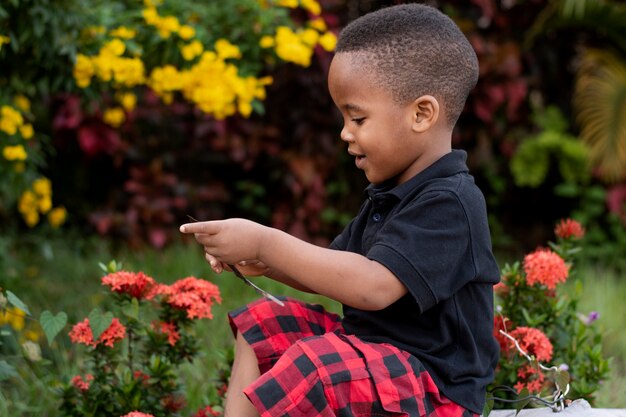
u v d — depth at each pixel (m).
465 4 5.31
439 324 1.90
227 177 5.44
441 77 1.92
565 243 2.82
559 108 5.64
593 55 5.32
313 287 1.83
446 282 1.82
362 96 1.89
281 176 5.21
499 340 2.50
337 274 1.80
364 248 2.00
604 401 3.03
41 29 3.01
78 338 2.27
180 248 4.78
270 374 1.74
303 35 3.67
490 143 5.27
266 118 5.11
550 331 2.66
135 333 2.44
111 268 2.38
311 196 5.06
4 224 4.92
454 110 1.98
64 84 3.40
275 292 4.12
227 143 4.99
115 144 4.76
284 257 1.83
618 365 3.49
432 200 1.86
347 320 2.02
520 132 5.42
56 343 3.29
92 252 4.78
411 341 1.90
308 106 5.05
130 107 3.73
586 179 5.17
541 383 2.47
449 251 1.83
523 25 5.38
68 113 4.68
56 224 4.54
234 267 1.96
